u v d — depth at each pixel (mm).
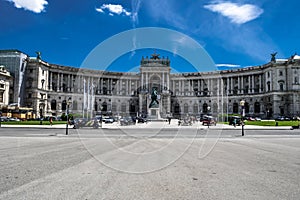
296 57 114625
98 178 8555
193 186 7797
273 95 112000
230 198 6746
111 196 6762
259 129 43000
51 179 8422
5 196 6699
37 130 35719
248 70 126125
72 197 6641
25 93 102500
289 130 41375
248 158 13156
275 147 18281
